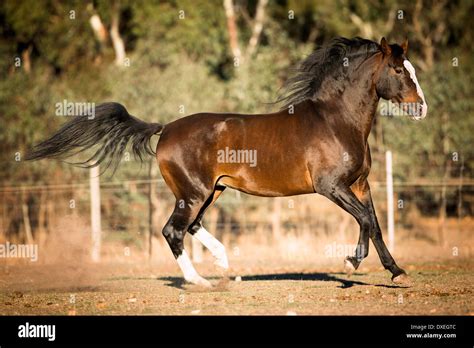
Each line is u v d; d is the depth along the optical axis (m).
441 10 28.38
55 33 27.77
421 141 20.31
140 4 27.88
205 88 21.78
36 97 21.11
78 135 10.88
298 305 9.03
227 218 20.09
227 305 9.17
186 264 10.53
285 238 18.84
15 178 20.30
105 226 19.33
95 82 23.38
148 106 20.95
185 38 26.58
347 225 19.31
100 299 10.12
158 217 19.30
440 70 21.19
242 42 29.09
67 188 19.83
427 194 20.72
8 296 10.60
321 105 10.11
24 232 19.92
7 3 27.75
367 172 10.20
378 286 10.65
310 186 10.10
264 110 20.89
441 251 17.23
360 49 10.18
